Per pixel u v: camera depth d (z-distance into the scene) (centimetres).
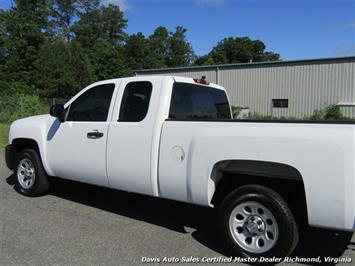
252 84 3566
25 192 690
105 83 582
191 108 550
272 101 3466
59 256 443
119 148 536
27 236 500
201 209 634
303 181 392
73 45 5856
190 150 465
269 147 410
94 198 686
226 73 3697
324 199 382
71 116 617
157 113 504
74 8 8831
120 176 538
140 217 588
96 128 567
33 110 2912
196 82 566
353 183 369
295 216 421
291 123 407
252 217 435
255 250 431
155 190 504
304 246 488
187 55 10481
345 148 371
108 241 490
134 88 543
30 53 5331
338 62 3109
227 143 436
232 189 471
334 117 2936
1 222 550
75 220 566
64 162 616
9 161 721
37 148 681
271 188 431
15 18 5328
